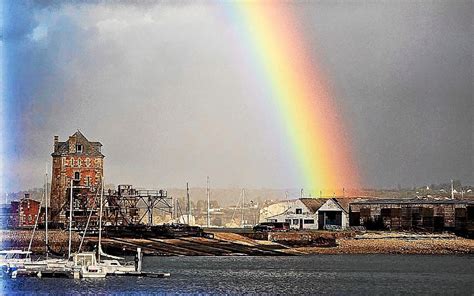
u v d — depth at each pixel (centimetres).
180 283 19175
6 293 17088
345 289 18938
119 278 19775
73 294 16962
